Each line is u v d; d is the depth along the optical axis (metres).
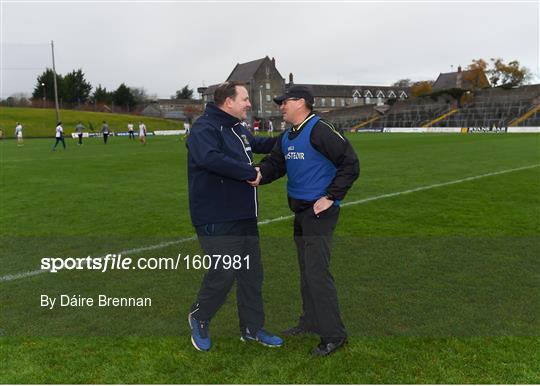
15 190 10.62
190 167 3.51
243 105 3.42
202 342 3.39
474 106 60.38
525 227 6.66
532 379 2.91
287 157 3.53
